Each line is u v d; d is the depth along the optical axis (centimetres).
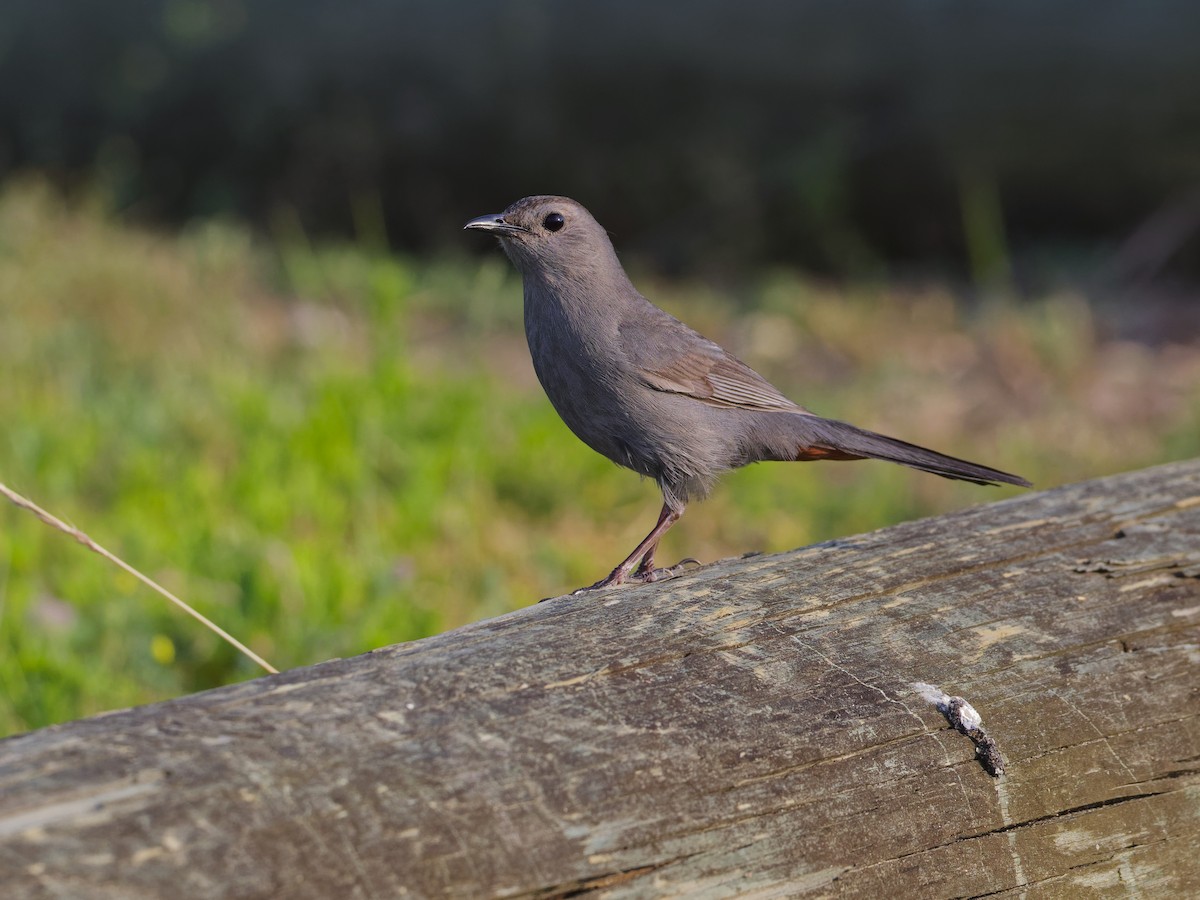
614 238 2066
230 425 1215
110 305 1512
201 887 351
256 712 408
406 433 1192
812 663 474
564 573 1058
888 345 1720
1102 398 1547
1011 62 1864
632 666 457
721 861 418
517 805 395
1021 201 1994
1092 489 618
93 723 397
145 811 360
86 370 1341
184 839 357
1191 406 1480
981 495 1266
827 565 542
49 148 2133
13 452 1103
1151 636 512
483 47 1988
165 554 959
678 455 758
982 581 532
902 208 2023
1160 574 543
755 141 1995
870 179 2003
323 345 1479
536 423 1239
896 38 1909
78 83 2120
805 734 445
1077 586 533
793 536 1159
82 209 1875
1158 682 501
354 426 1178
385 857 372
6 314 1449
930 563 543
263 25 2056
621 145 1998
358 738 399
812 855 430
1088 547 561
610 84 1973
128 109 2111
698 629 483
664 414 750
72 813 356
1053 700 483
